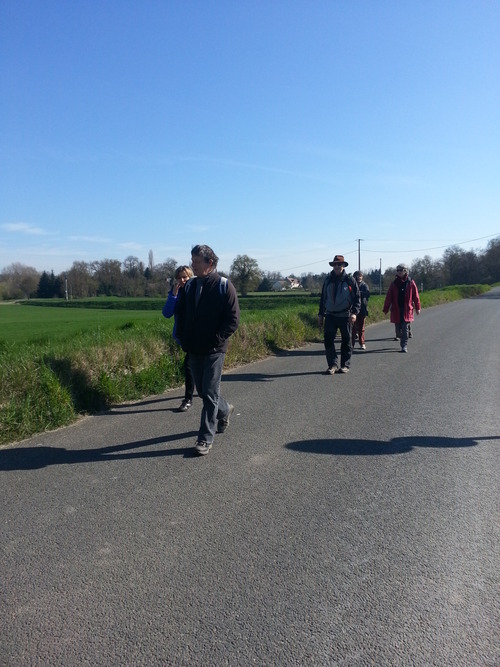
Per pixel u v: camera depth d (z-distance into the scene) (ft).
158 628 8.95
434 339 47.70
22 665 8.16
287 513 13.00
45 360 23.63
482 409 22.41
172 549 11.38
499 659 8.21
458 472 15.56
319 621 9.08
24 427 19.12
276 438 18.70
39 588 10.08
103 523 12.55
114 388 23.88
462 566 10.72
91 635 8.80
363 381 28.60
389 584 10.11
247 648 8.46
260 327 40.88
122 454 17.20
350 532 12.07
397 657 8.27
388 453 17.15
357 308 30.55
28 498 13.92
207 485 14.66
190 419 21.30
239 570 10.59
